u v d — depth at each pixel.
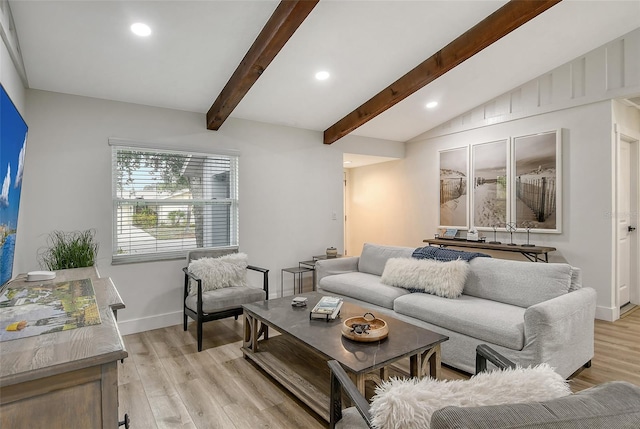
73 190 3.29
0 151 1.82
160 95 3.54
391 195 6.37
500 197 4.72
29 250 3.07
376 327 2.24
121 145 3.51
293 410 2.19
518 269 2.81
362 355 1.90
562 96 4.07
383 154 5.82
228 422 2.07
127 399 2.31
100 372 1.06
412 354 1.98
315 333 2.24
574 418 0.68
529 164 4.41
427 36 3.16
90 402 1.04
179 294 3.87
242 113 4.25
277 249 4.65
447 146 5.39
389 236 6.42
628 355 2.89
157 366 2.80
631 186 4.30
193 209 4.03
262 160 4.52
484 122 4.86
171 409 2.20
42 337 1.15
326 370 2.48
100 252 3.42
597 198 3.86
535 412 0.69
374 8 2.72
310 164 4.97
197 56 2.98
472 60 3.75
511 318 2.40
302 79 3.64
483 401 0.92
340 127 4.71
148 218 3.74
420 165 5.83
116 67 3.00
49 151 3.18
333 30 2.92
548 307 2.18
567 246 4.10
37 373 0.93
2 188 1.88
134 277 3.61
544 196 4.27
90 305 1.52
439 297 2.98
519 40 3.48
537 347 2.14
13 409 0.95
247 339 2.92
